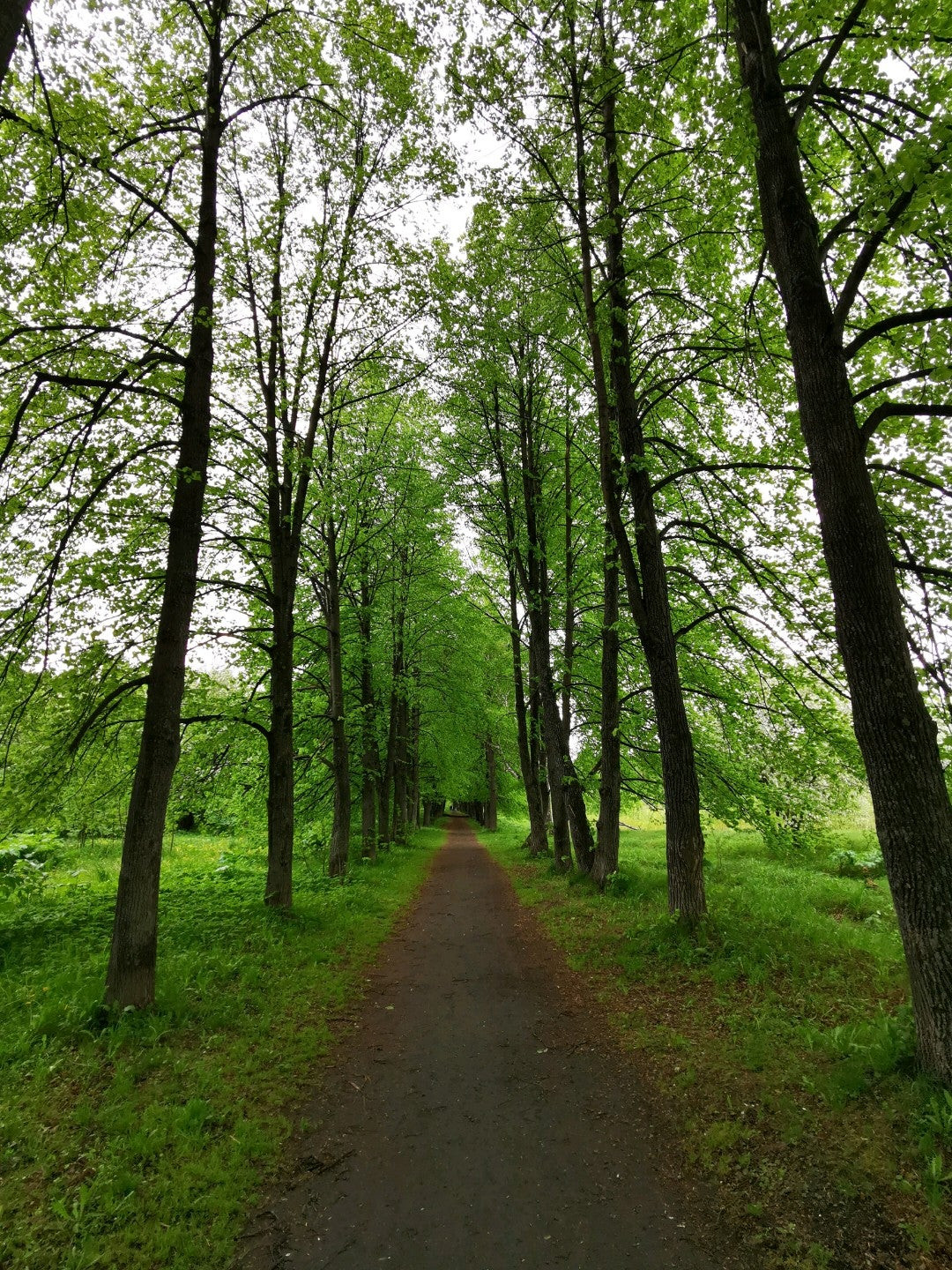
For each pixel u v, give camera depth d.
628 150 8.53
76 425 7.18
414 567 19.28
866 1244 2.99
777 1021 5.06
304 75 8.73
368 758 18.75
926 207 4.74
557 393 13.91
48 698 7.62
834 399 4.80
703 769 11.44
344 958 8.12
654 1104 4.41
